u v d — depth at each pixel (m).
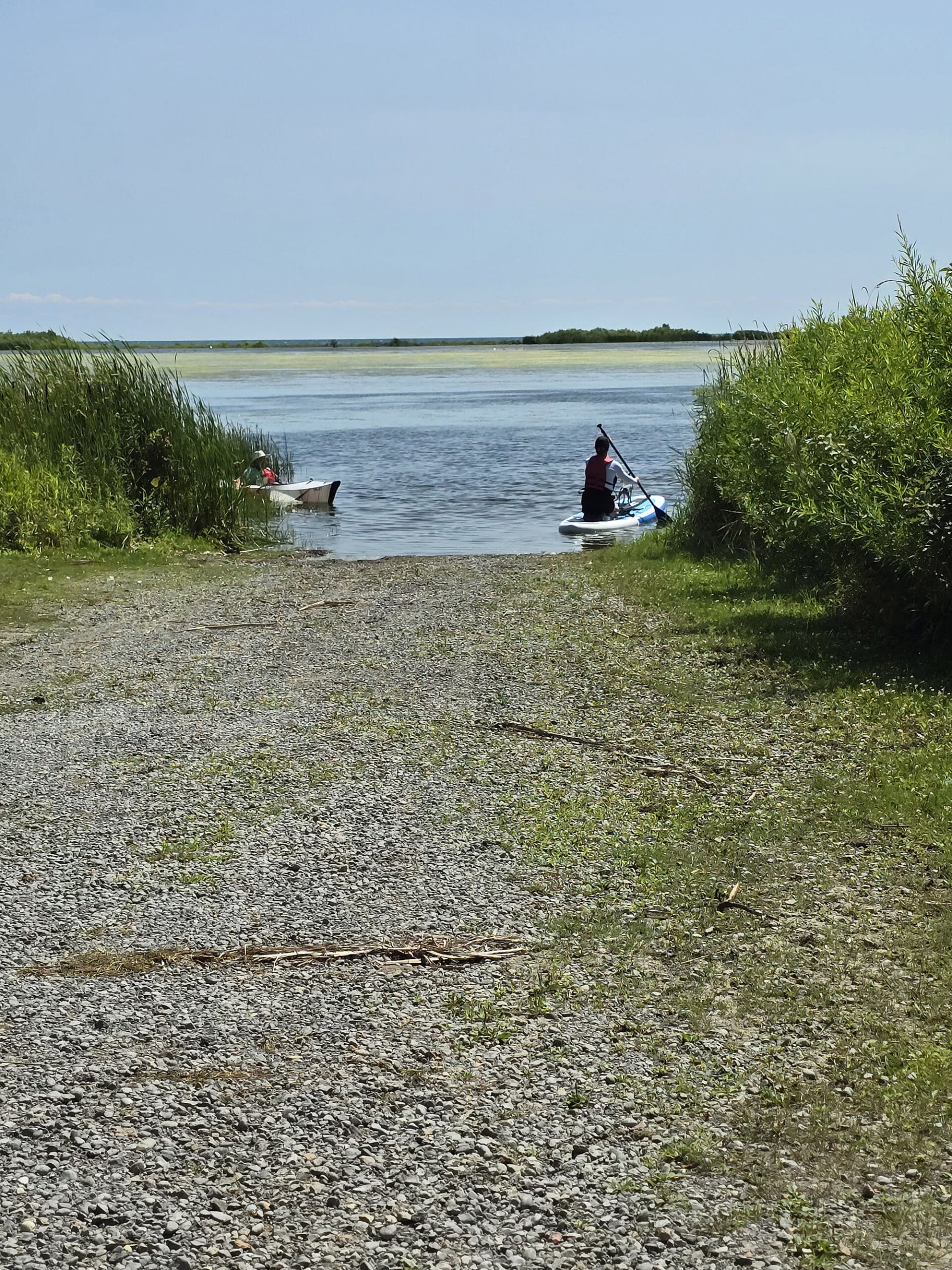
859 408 11.45
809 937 5.65
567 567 17.27
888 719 9.00
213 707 9.77
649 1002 5.10
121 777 7.97
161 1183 3.90
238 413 53.50
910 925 5.74
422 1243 3.65
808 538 12.98
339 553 20.11
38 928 5.75
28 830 7.00
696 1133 4.18
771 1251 3.61
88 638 12.73
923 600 10.91
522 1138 4.16
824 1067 4.58
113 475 20.17
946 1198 3.83
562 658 11.41
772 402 13.84
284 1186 3.90
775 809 7.35
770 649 11.32
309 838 6.89
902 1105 4.32
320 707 9.76
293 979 5.29
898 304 12.49
